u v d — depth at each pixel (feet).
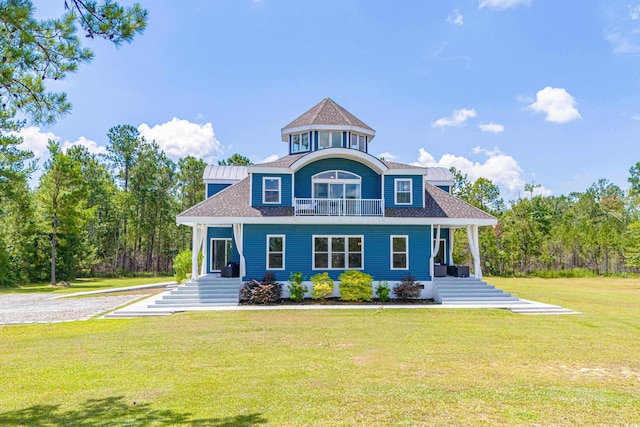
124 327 51.70
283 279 76.23
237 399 25.32
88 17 21.22
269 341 42.63
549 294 92.12
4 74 21.84
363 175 81.97
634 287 116.88
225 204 78.89
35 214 127.24
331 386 27.84
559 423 21.66
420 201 81.35
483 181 201.87
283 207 78.89
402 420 21.88
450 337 45.03
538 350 39.19
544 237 183.62
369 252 77.71
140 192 192.03
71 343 42.55
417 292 74.13
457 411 23.21
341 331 47.98
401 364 33.96
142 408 24.03
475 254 80.07
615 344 42.16
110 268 186.29
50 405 24.81
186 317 58.65
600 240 173.78
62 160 131.85
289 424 21.38
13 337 46.65
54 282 129.18
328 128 89.92
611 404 24.56
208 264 90.12
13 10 20.01
